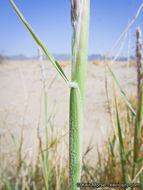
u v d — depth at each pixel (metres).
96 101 0.67
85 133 0.43
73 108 0.06
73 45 0.06
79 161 0.06
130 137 0.15
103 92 0.76
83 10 0.05
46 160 0.15
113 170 0.16
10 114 0.56
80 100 0.06
